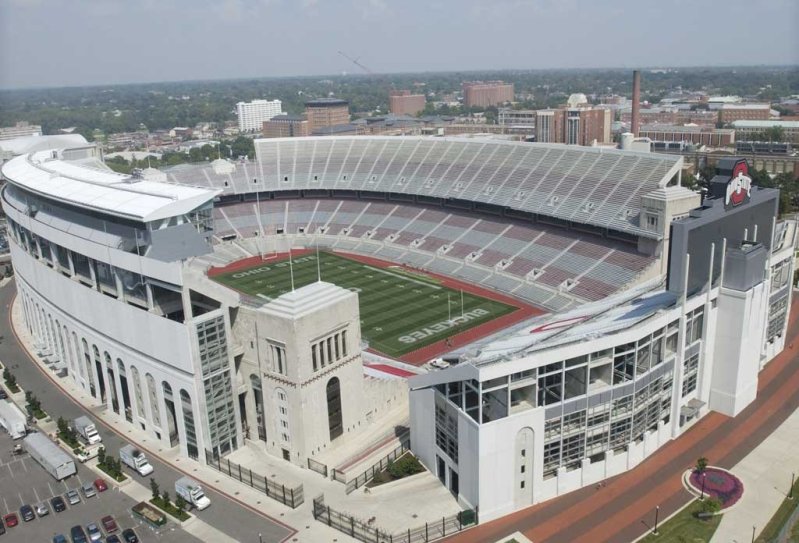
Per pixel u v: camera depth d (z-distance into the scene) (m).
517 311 147.75
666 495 79.12
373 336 137.88
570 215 165.12
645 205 144.25
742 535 71.94
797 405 98.31
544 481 78.62
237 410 94.75
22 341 138.25
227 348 91.62
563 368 76.31
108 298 98.62
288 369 87.00
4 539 78.06
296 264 191.75
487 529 74.62
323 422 91.06
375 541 73.25
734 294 92.06
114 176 126.50
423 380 83.25
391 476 85.69
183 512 80.56
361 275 178.88
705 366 94.94
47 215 118.38
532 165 188.12
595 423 80.44
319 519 78.56
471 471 75.81
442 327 140.88
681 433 92.12
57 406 110.19
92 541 76.62
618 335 78.94
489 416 77.00
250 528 78.00
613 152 173.25
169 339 89.44
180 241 98.25
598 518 75.62
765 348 111.50
